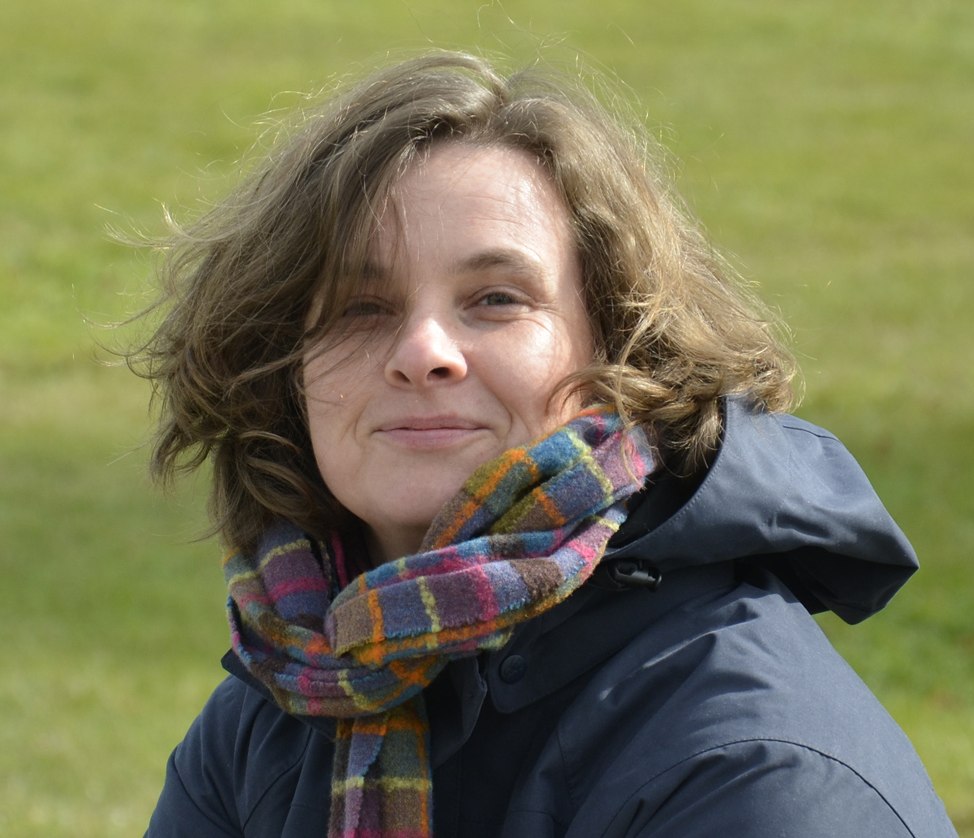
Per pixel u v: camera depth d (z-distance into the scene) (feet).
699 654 15.29
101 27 173.58
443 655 15.33
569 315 16.47
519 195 16.35
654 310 16.79
